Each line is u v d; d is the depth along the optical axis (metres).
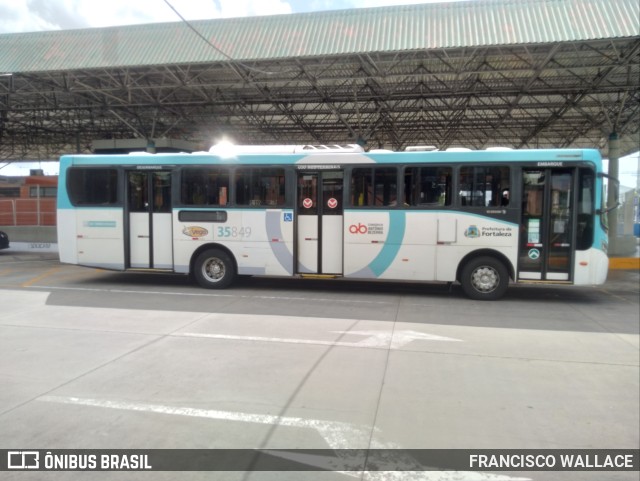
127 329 7.23
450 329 7.39
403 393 4.84
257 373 5.37
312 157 10.48
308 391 4.88
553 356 6.07
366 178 10.27
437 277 10.04
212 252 10.98
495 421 4.25
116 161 11.29
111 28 16.03
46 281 12.19
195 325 7.49
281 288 11.30
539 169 9.68
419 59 14.70
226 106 21.19
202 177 10.97
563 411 4.47
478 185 9.84
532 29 12.80
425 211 10.02
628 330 7.45
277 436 3.96
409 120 23.28
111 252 11.40
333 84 17.41
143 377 5.23
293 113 21.97
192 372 5.38
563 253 9.65
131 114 22.28
